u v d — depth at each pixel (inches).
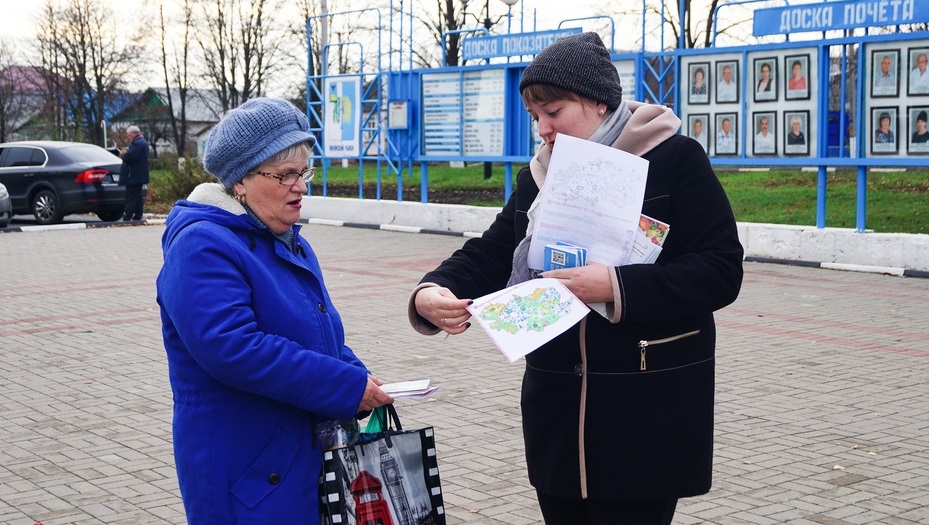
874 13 467.8
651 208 100.3
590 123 102.3
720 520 176.1
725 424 235.1
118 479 201.3
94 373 293.4
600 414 101.3
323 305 101.0
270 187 96.0
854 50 555.5
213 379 93.9
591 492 102.2
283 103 98.0
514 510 183.2
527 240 102.7
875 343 322.3
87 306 411.2
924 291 425.1
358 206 735.1
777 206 701.9
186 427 94.6
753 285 447.5
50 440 227.8
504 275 114.9
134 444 224.1
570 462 102.8
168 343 96.8
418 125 677.9
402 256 561.3
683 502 185.2
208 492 92.4
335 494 94.3
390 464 97.8
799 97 498.3
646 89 551.8
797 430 229.5
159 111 2145.7
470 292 111.3
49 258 578.9
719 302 99.0
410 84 677.3
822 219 510.6
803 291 429.4
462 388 271.6
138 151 805.2
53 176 804.6
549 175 99.7
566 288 96.0
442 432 231.8
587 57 100.0
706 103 528.7
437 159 670.5
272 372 90.5
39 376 290.2
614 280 95.7
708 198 100.0
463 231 664.4
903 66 464.4
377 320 371.6
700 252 99.3
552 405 104.0
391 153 711.1
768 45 504.1
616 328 100.5
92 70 1918.1
